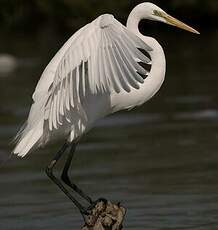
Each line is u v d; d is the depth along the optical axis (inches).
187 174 609.6
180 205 534.6
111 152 690.2
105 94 439.5
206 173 609.6
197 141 714.2
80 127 444.8
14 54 1487.5
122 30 370.3
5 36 1851.6
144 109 884.0
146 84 444.5
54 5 1881.2
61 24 1900.8
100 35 378.3
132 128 786.2
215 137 725.3
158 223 498.0
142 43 363.3
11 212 537.6
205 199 546.6
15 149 432.5
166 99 934.4
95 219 415.5
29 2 1937.7
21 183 612.4
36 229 497.0
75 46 390.9
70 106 412.2
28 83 1109.7
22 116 858.8
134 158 665.6
